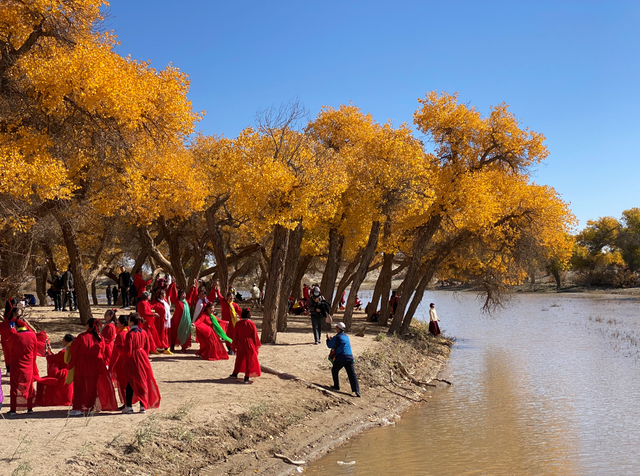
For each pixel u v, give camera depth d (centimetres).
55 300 2211
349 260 3133
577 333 2816
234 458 771
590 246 8819
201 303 1391
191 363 1234
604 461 856
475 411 1200
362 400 1191
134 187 1480
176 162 1695
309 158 1589
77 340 784
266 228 1550
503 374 1672
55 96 1215
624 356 2014
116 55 1436
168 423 779
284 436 891
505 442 959
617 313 4244
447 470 806
